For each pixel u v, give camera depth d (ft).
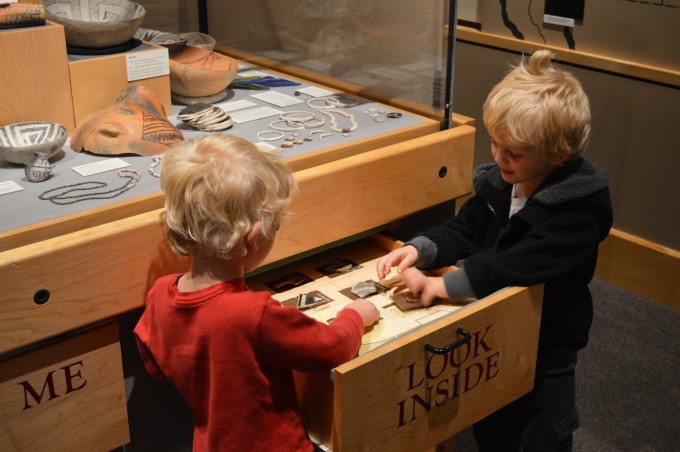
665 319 8.26
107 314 4.17
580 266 4.49
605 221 4.35
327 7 6.47
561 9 8.84
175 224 3.52
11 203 4.33
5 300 3.75
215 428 3.63
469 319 4.03
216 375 3.51
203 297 3.54
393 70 6.10
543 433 4.82
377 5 5.99
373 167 5.13
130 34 5.76
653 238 8.64
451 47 5.54
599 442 6.28
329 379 3.80
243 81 6.92
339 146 5.22
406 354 3.79
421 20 5.68
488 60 9.91
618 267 8.96
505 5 9.48
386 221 5.41
